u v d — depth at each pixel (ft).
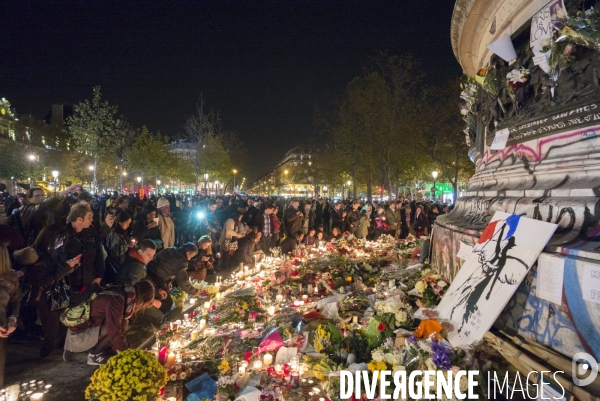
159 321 21.08
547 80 13.51
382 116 96.84
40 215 23.11
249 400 11.69
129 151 178.29
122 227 25.08
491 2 18.49
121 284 17.80
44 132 198.18
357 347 13.62
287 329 16.49
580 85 12.03
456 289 13.66
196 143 146.61
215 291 25.72
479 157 21.48
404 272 23.56
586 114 11.66
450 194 180.14
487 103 19.48
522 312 10.91
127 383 10.47
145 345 17.85
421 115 93.71
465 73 27.35
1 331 13.07
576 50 12.01
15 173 142.72
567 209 10.89
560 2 12.56
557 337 9.68
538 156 13.83
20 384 14.34
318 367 13.29
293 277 26.66
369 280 24.11
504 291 11.22
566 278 9.53
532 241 11.10
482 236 13.78
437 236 20.24
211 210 46.57
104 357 15.76
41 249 16.85
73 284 18.40
